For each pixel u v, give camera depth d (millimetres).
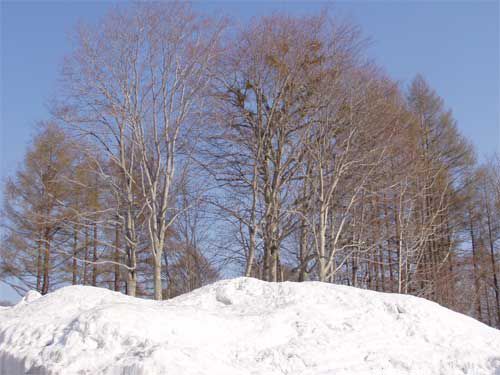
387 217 28703
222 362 10867
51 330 11977
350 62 24625
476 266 32125
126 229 23672
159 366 9906
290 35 24094
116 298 14742
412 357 12172
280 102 24422
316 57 24000
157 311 12258
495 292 34531
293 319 13172
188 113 23781
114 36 23297
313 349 11922
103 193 26938
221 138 24672
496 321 33812
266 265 23828
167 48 23438
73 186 25703
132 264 23156
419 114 33469
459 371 11852
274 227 23984
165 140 23859
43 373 10508
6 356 11594
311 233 26453
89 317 11555
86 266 28812
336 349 12062
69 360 10586
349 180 25328
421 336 13133
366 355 12039
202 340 11664
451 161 34438
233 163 25312
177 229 31125
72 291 14961
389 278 30000
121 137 23359
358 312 13922
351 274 30703
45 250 25500
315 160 24328
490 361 12078
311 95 24031
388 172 26109
